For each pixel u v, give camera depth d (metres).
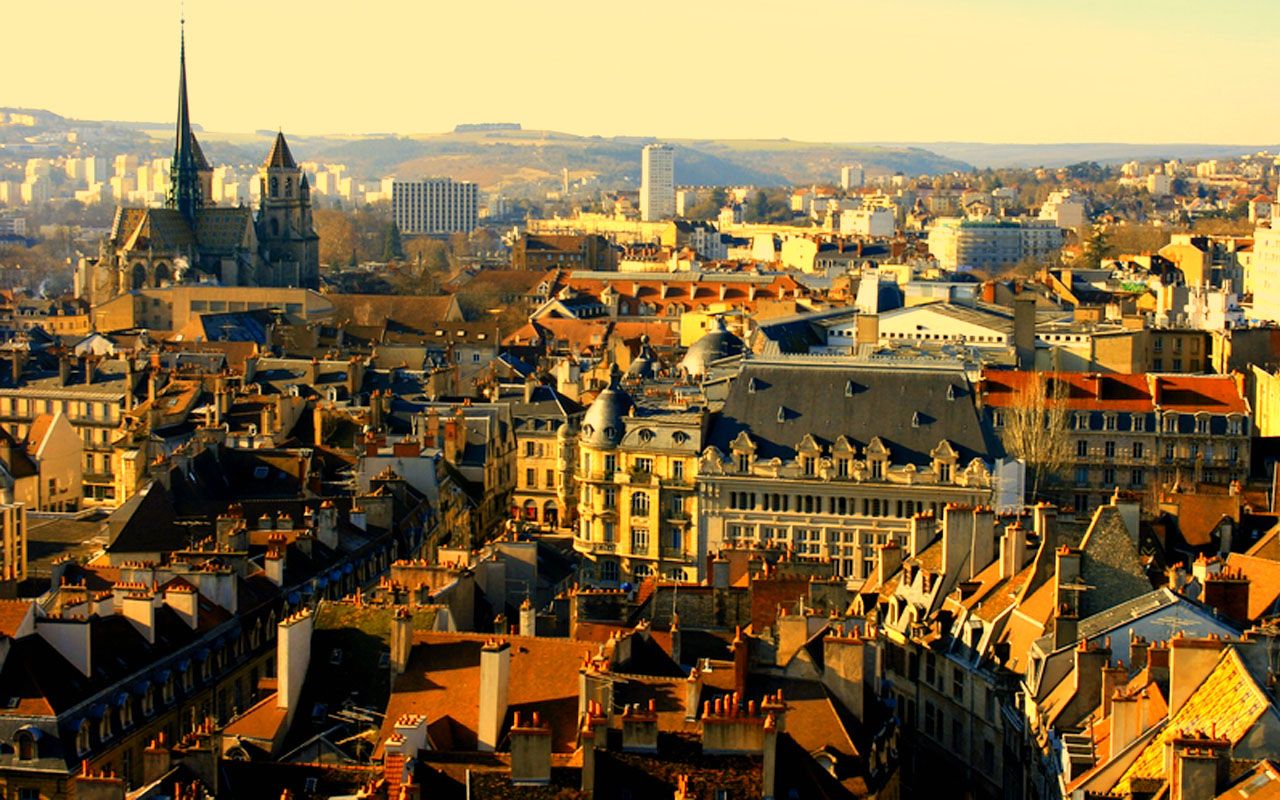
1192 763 142.88
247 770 168.75
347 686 195.75
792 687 189.38
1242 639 164.88
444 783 161.88
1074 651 199.00
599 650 189.50
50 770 199.12
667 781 155.00
